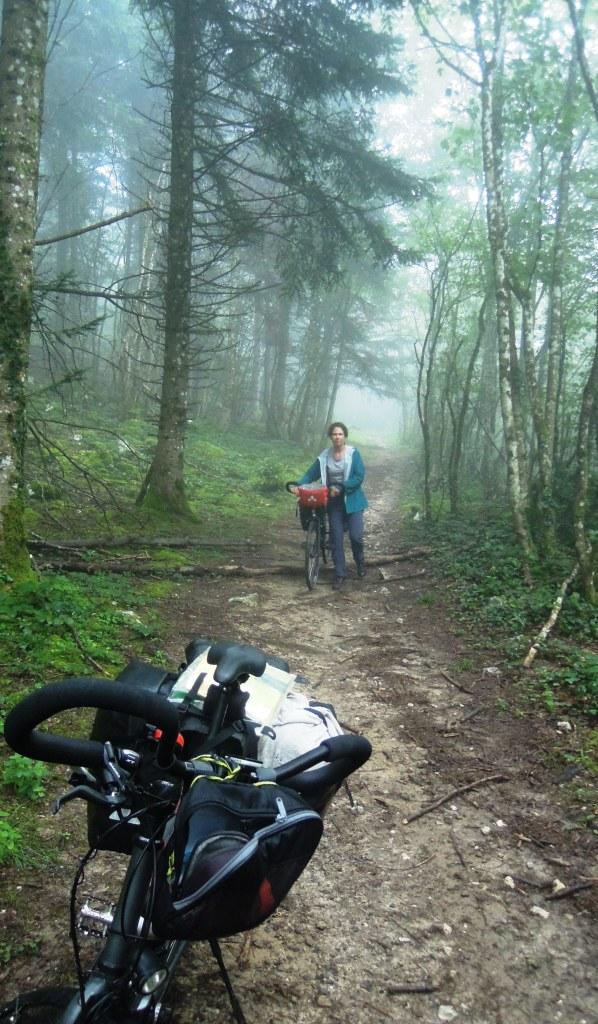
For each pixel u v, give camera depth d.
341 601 9.10
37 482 10.98
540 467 9.63
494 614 7.54
